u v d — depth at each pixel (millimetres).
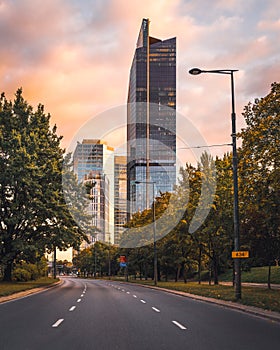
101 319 17266
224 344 11703
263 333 13734
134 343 11750
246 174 32688
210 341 12172
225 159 49938
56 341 12008
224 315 19141
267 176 31469
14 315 18672
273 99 32250
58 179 51188
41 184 50312
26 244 49656
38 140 52188
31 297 31031
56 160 52625
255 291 35031
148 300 28484
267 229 36375
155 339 12438
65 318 17562
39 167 50219
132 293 37281
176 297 31906
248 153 32594
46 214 49531
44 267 93688
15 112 54906
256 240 37875
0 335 13062
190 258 60031
